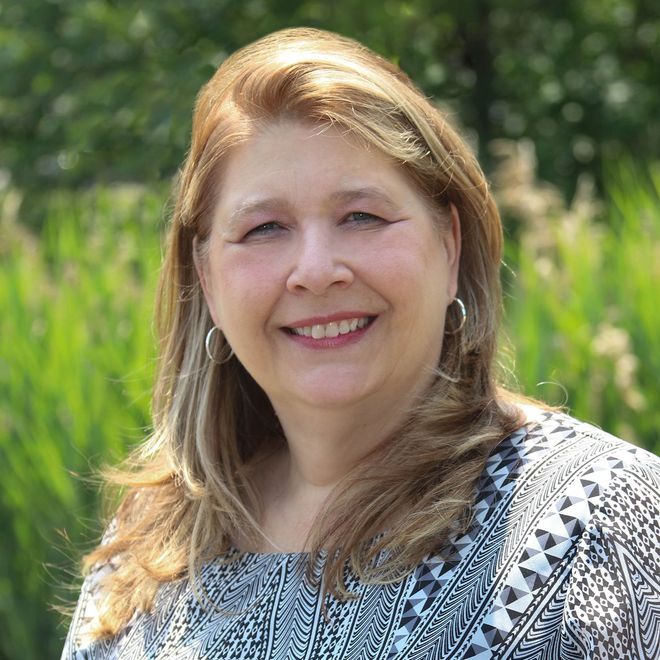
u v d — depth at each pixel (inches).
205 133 76.8
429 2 314.2
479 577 65.7
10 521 161.9
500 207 183.2
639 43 351.3
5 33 289.0
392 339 73.2
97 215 213.9
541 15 342.3
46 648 158.4
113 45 279.0
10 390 164.2
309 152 71.7
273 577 74.7
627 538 63.5
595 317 145.8
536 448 70.4
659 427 139.5
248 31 275.6
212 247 77.5
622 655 61.1
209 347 86.3
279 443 88.1
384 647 66.2
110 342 161.2
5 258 207.0
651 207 169.3
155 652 77.0
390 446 75.5
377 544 69.9
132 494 92.9
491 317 77.9
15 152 291.4
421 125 73.7
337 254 71.1
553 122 331.3
